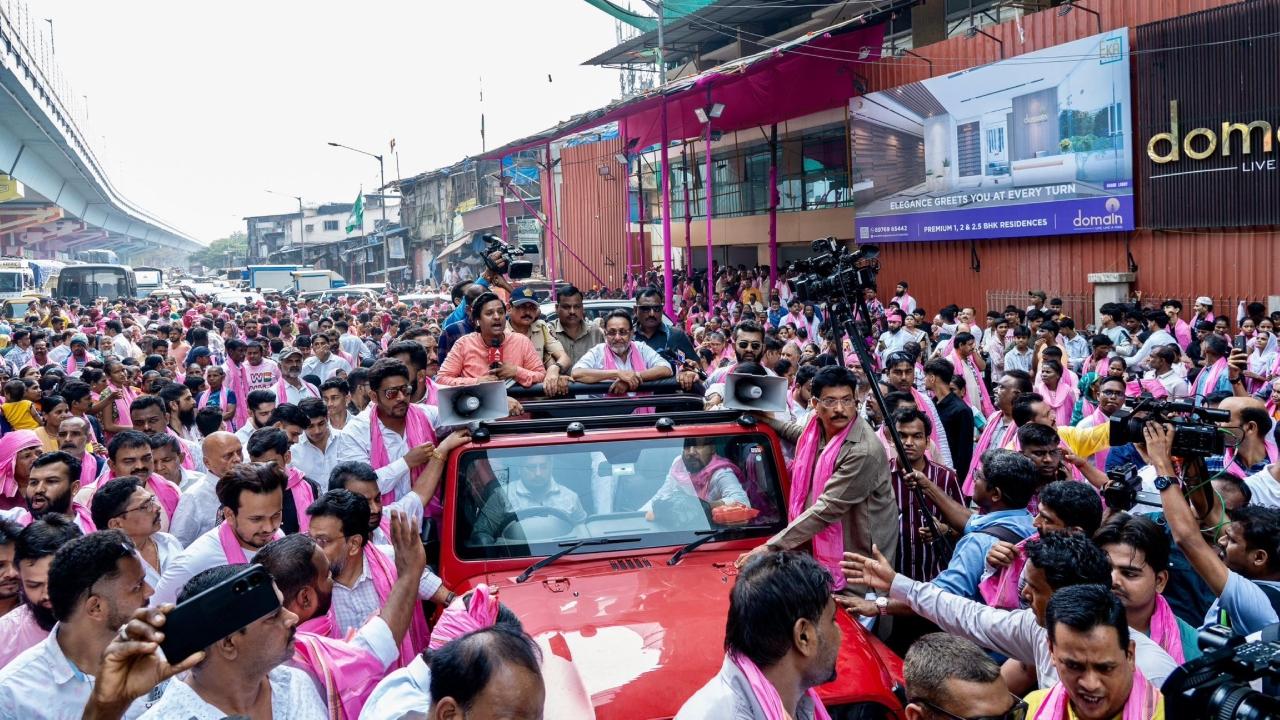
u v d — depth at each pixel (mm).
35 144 47875
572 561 4766
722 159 30859
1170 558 4469
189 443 8203
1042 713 3059
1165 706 2457
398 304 30562
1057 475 5484
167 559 5105
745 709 2715
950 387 8305
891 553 5188
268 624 2949
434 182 58812
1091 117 17234
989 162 19250
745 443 5191
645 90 23750
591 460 5000
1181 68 15914
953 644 3139
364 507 4262
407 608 3859
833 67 21188
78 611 3426
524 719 2545
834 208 25562
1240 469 6215
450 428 5684
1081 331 16422
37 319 27844
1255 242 15422
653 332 8922
